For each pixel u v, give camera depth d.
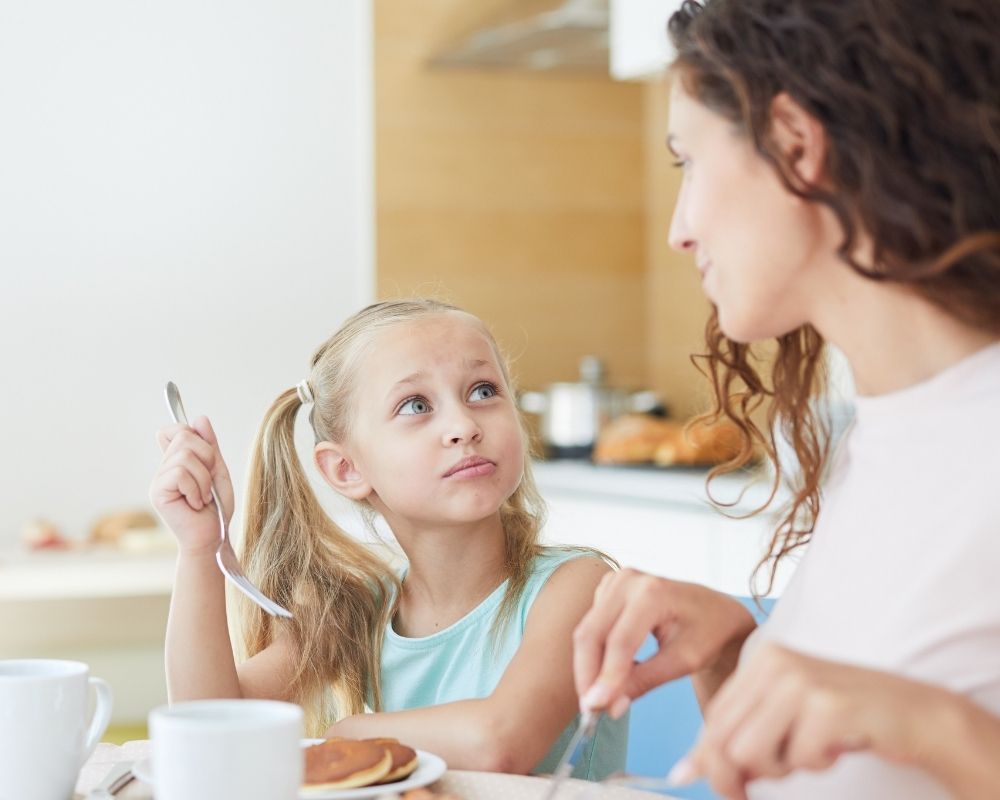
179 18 3.79
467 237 3.95
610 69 3.97
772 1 0.79
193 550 1.21
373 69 3.86
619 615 0.90
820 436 1.18
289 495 1.44
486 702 1.14
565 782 0.91
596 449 3.53
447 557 1.36
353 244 3.91
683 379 3.89
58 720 0.85
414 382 1.32
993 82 0.75
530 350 4.02
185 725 0.71
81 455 3.73
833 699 0.64
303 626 1.39
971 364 0.78
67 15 3.72
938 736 0.63
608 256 4.07
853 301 0.81
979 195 0.75
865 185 0.75
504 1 3.37
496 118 3.96
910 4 0.75
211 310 3.81
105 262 3.75
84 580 2.93
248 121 3.83
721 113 0.82
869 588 0.78
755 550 2.45
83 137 3.73
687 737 1.35
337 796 0.82
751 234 0.81
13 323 3.69
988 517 0.74
